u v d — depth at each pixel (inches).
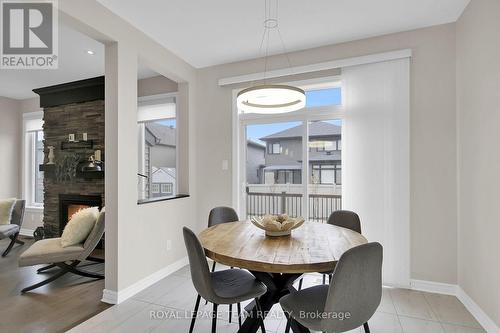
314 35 115.8
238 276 78.3
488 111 81.7
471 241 92.6
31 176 212.8
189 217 143.7
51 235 172.2
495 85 77.9
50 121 175.5
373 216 114.1
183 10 97.7
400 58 110.4
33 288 107.3
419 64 109.7
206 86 148.9
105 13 95.0
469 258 94.0
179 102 146.3
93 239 113.5
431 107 107.9
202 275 62.8
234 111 143.3
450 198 105.1
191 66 146.6
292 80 130.6
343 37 117.3
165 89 159.8
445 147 105.9
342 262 50.9
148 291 108.3
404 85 110.0
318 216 132.1
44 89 171.9
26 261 106.1
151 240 116.0
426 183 108.3
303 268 56.2
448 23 106.0
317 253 62.5
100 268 135.0
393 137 111.4
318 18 103.3
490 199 80.8
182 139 145.8
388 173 112.0
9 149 206.8
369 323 85.2
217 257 63.3
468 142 94.7
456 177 104.3
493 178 79.2
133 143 106.0
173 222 131.0
